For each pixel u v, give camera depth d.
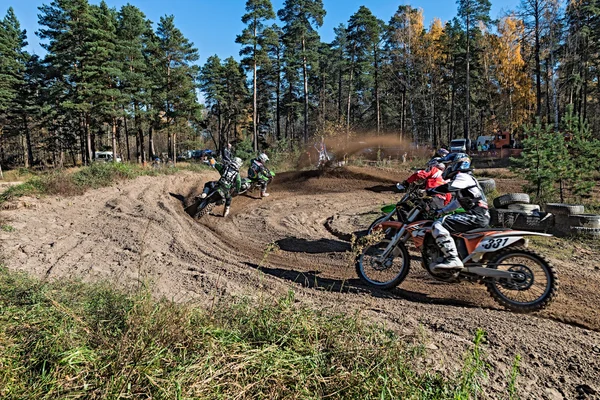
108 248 6.75
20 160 57.75
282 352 2.79
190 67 42.59
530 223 7.92
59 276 5.19
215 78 56.25
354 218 9.76
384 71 44.56
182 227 8.55
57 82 39.03
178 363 2.54
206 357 2.55
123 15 40.03
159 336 2.77
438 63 44.66
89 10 35.34
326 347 3.03
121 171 13.99
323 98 47.41
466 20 36.44
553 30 28.88
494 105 47.06
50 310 3.19
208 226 9.23
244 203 12.12
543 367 3.24
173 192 12.80
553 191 10.43
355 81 52.19
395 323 4.03
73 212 9.31
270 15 37.78
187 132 47.66
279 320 3.29
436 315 4.34
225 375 2.48
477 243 4.68
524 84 41.56
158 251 6.79
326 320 3.45
